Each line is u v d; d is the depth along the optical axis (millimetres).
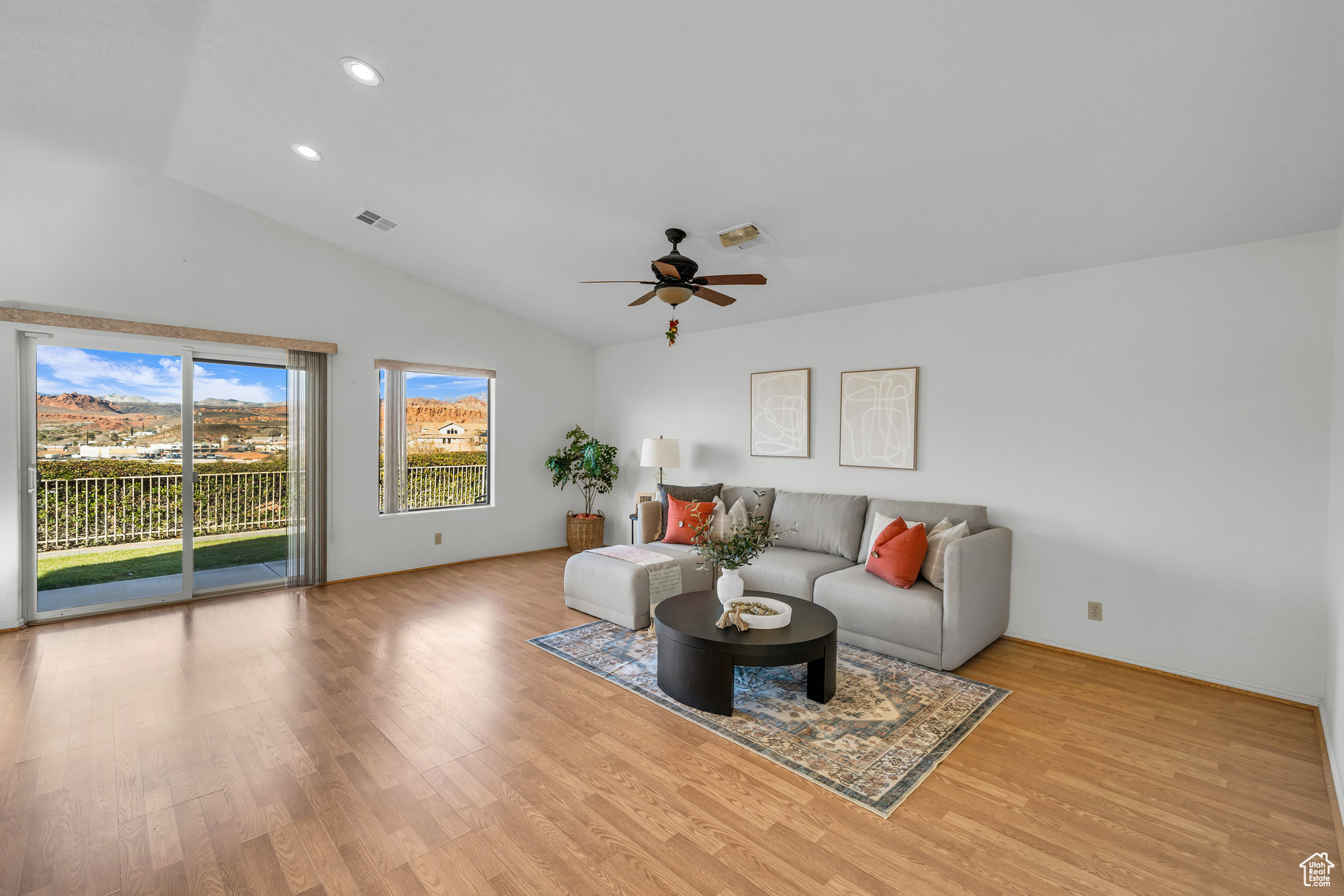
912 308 4223
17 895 1613
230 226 4387
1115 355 3375
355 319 5004
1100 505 3436
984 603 3400
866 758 2371
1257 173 2445
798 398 4879
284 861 1769
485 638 3703
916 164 2711
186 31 2604
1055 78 2084
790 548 4527
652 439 5551
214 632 3744
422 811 2012
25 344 3764
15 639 3590
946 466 4062
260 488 5148
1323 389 2787
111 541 4328
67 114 3260
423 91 2736
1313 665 2822
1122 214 2885
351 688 2965
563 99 2617
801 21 1999
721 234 3625
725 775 2246
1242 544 3004
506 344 6020
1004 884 1698
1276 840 1892
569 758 2352
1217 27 1789
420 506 5605
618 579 3945
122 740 2443
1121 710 2795
